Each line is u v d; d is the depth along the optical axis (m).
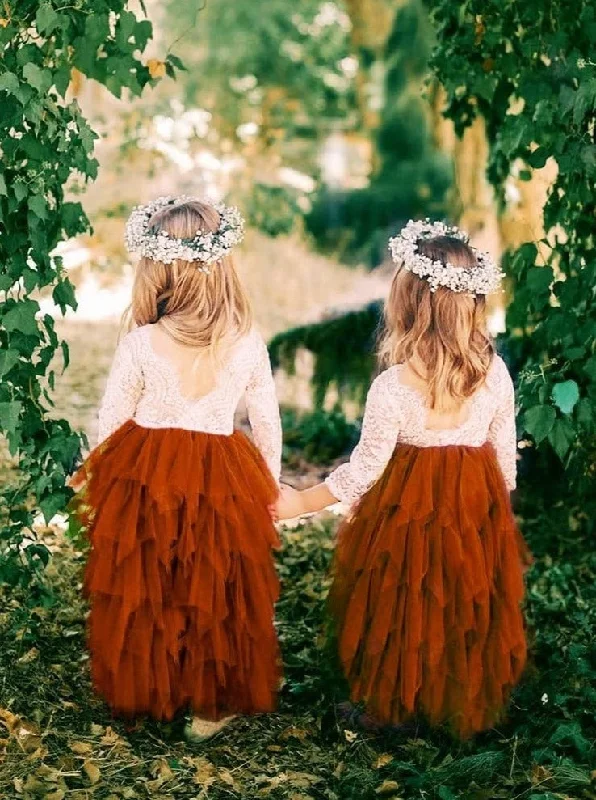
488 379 2.75
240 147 10.97
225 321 2.72
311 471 5.86
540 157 3.29
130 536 2.69
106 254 9.74
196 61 13.70
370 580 2.79
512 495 4.89
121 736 2.90
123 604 2.71
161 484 2.67
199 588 2.70
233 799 2.65
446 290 2.66
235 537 2.74
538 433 3.19
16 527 3.30
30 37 2.95
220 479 2.72
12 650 3.30
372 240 10.31
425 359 2.67
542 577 4.05
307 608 3.82
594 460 3.96
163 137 9.28
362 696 2.85
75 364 8.20
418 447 2.76
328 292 10.55
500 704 2.85
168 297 2.72
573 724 2.81
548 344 3.50
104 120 9.07
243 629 2.80
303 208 10.85
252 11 14.08
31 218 2.97
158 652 2.75
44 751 2.77
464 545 2.72
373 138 11.08
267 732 2.99
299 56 14.64
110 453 2.75
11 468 5.44
